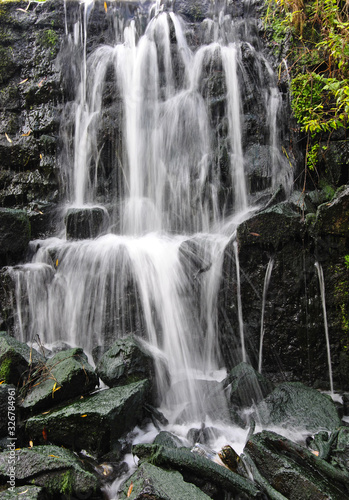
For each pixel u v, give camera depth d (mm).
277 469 3021
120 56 6848
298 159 5559
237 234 4691
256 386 4219
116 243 5484
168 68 6742
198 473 3057
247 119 6148
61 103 7027
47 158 6750
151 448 3229
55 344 5094
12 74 7098
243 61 6285
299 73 5707
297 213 4770
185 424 3945
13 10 7277
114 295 5051
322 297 4512
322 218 4387
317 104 5320
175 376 4707
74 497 2932
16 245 5566
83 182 6758
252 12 6750
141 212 6422
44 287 5355
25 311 5293
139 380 4059
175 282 4965
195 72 6637
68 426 3406
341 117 4852
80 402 3588
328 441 3379
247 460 3213
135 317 4980
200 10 7172
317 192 5137
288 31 5988
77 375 3773
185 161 6340
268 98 6109
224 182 6070
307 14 5828
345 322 4461
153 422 3918
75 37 7234
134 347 4176
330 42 5277
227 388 4258
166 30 6789
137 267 5059
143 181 6555
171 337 4926
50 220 6512
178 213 6277
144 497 2674
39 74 7094
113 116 6629
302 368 4629
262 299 4680
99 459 3383
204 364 4910
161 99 6672
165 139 6508
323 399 3947
